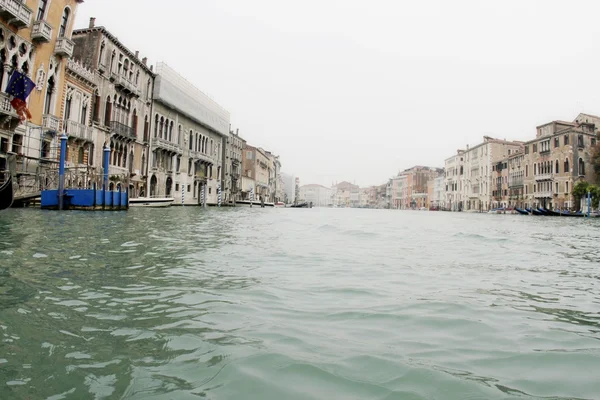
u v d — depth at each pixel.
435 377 2.42
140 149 35.28
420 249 9.20
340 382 2.32
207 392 2.16
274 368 2.48
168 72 39.16
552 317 3.86
